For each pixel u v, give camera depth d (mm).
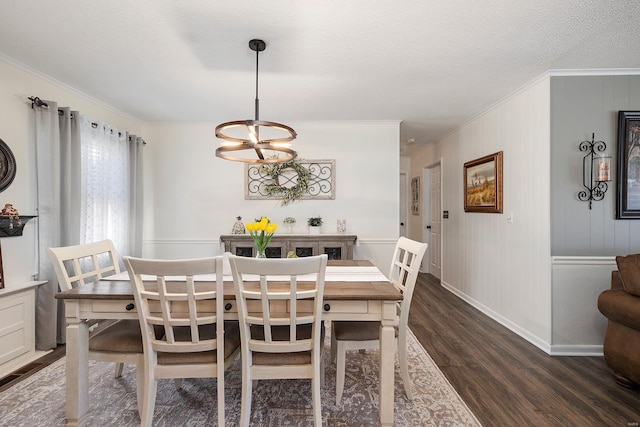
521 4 1717
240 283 1471
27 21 1893
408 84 2824
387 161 4004
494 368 2297
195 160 4078
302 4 1729
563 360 2418
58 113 2691
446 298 4109
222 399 1558
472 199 3787
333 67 2490
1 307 2199
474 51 2230
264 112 3654
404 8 1756
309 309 1665
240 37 2064
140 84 2842
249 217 4062
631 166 2479
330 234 3814
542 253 2627
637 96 2514
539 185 2662
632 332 1929
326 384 2096
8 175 2354
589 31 1973
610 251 2520
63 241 2707
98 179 3158
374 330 1878
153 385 1570
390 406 1623
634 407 1830
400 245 2271
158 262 1412
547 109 2564
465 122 4016
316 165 4023
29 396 1934
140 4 1735
